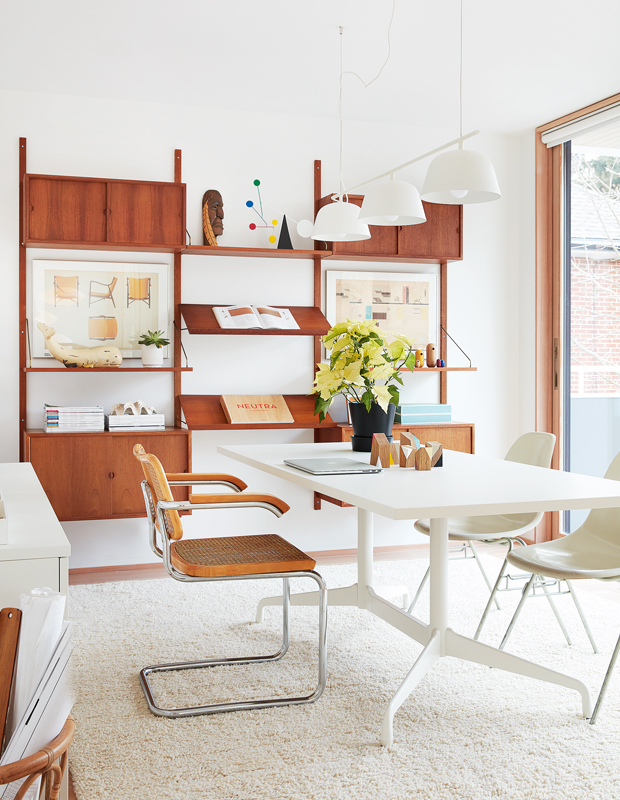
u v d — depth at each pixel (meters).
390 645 2.89
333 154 4.50
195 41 3.37
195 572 2.23
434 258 4.51
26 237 3.76
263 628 3.09
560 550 2.65
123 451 3.88
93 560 4.14
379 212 2.92
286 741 2.12
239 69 3.70
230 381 4.37
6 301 3.96
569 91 4.05
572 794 1.86
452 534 2.85
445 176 2.53
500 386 4.93
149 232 3.95
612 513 2.67
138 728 2.19
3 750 1.14
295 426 4.22
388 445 2.68
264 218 4.38
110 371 3.98
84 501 3.83
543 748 2.09
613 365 4.27
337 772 1.95
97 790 1.85
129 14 3.10
